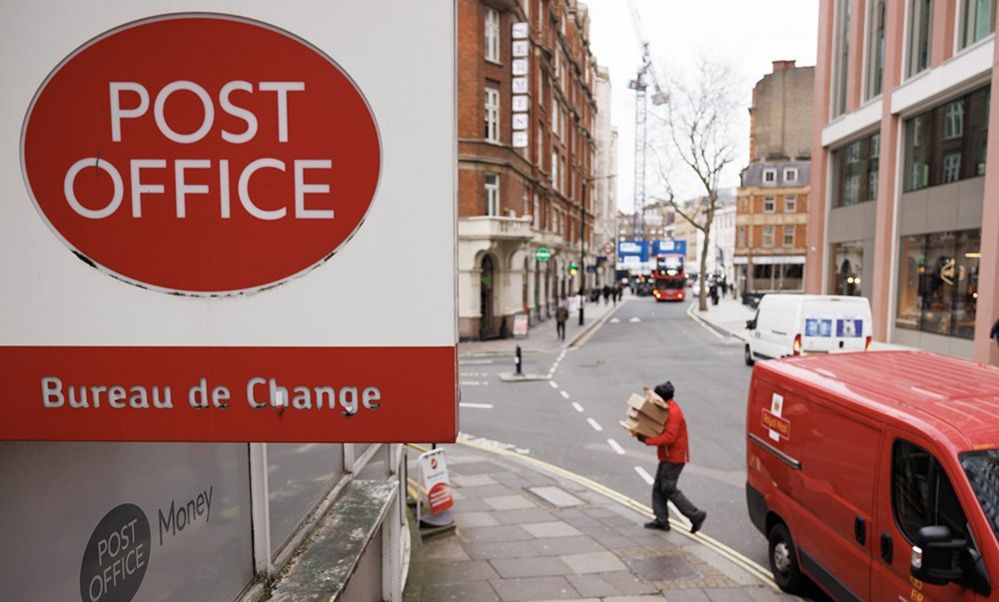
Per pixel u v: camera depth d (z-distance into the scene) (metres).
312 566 3.67
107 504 2.23
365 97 1.66
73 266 1.68
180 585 2.68
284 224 1.69
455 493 8.36
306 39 1.66
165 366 1.70
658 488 7.06
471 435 11.43
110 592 2.23
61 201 1.67
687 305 53.12
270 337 1.70
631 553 6.45
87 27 1.64
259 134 1.67
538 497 8.20
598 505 7.93
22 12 1.63
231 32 1.66
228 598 3.08
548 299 38.84
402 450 6.74
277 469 3.73
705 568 6.11
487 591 5.63
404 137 1.67
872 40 24.42
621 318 38.62
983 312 17.17
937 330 20.42
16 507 1.82
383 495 4.83
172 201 1.68
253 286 1.69
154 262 1.68
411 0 1.65
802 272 60.06
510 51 26.84
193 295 1.69
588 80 62.34
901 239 22.62
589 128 63.28
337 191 1.68
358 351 1.70
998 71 16.73
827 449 4.91
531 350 23.48
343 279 1.69
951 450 3.68
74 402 1.70
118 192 1.67
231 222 1.69
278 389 1.71
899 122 22.44
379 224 1.68
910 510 3.96
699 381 16.27
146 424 1.71
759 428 6.07
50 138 1.66
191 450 2.77
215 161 1.67
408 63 1.66
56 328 1.68
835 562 4.75
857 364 5.66
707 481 8.73
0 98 1.65
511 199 27.23
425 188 1.68
